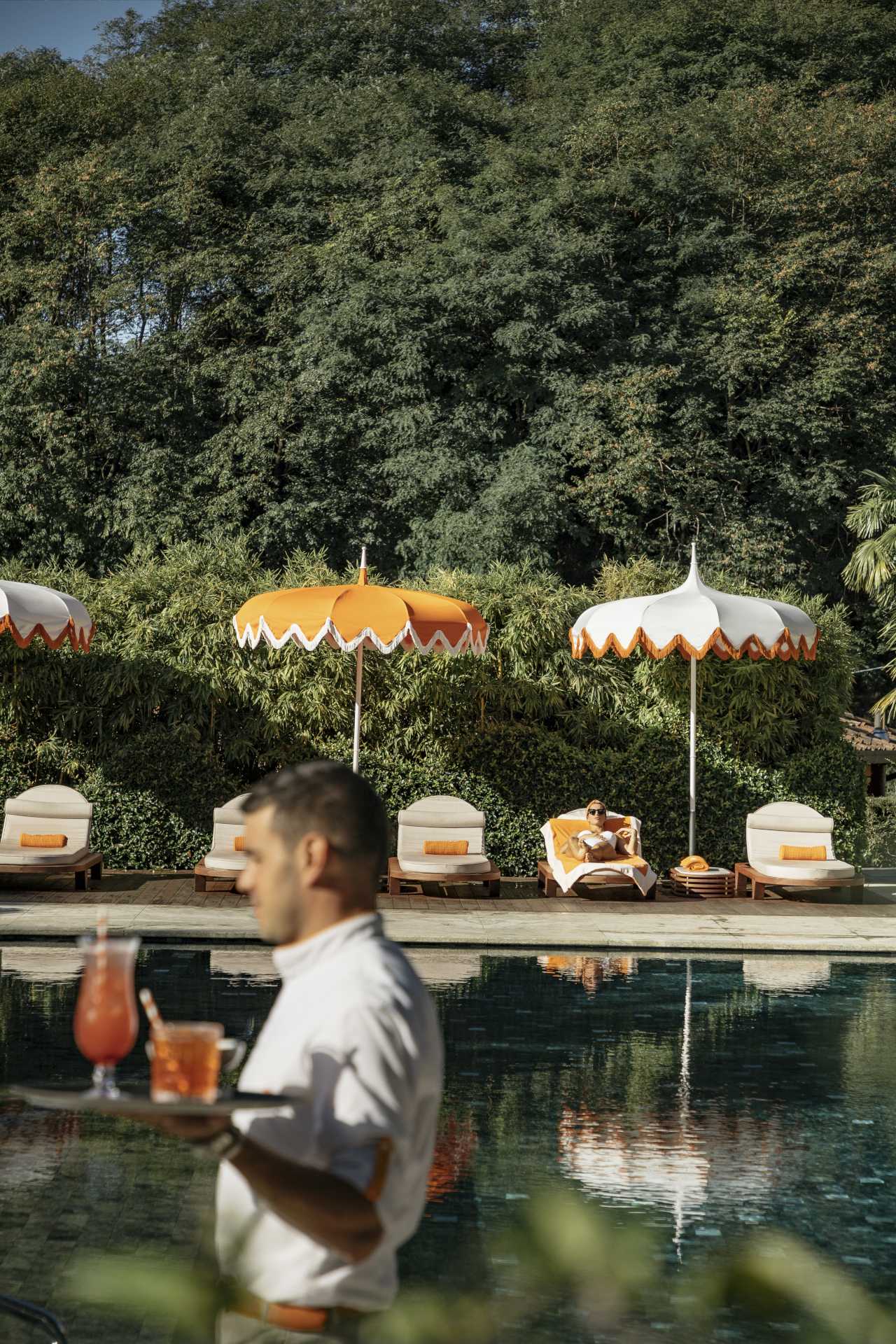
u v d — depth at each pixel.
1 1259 4.16
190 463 33.56
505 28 50.22
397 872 13.05
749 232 37.81
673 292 38.22
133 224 38.25
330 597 12.32
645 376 33.62
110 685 14.73
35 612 12.14
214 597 15.15
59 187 36.59
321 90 44.31
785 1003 8.84
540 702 15.48
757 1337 3.46
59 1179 5.00
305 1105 1.73
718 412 36.19
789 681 15.64
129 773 14.33
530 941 10.79
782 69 45.03
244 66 48.28
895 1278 4.14
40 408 32.81
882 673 36.53
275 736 14.93
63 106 41.41
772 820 14.04
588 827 13.91
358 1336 1.79
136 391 34.00
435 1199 4.90
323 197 39.38
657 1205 4.87
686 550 33.16
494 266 34.22
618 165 38.12
